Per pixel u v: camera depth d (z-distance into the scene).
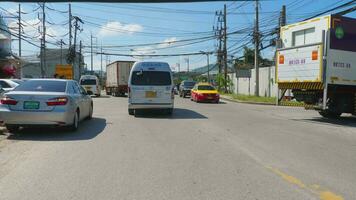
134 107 18.33
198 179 6.82
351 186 6.47
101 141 10.70
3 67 41.75
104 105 25.88
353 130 13.88
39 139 10.99
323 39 15.84
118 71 42.50
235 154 9.07
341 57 16.22
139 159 8.40
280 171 7.44
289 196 5.90
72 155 8.77
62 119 11.63
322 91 16.59
